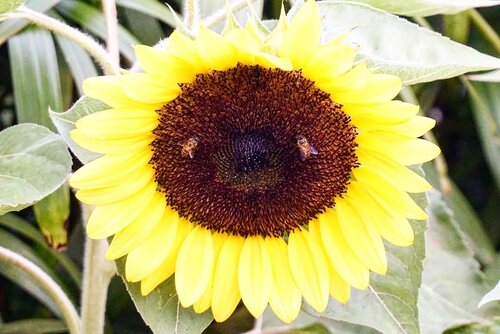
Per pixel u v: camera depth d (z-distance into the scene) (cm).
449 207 98
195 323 73
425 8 78
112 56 76
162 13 92
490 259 98
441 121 109
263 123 73
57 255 93
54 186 70
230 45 68
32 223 100
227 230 75
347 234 74
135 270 71
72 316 79
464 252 92
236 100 72
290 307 74
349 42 75
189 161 73
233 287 75
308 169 74
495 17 105
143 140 72
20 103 87
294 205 75
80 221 97
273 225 75
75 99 96
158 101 71
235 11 76
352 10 76
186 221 75
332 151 73
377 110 69
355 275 73
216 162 74
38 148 71
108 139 70
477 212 112
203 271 73
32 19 73
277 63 65
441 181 98
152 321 72
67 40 89
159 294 73
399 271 75
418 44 75
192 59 69
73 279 96
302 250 75
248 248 76
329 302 75
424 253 74
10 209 70
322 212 75
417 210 72
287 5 97
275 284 75
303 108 72
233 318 98
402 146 72
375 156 73
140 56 68
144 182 73
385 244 75
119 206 72
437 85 103
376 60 70
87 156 72
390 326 74
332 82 70
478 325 88
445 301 90
